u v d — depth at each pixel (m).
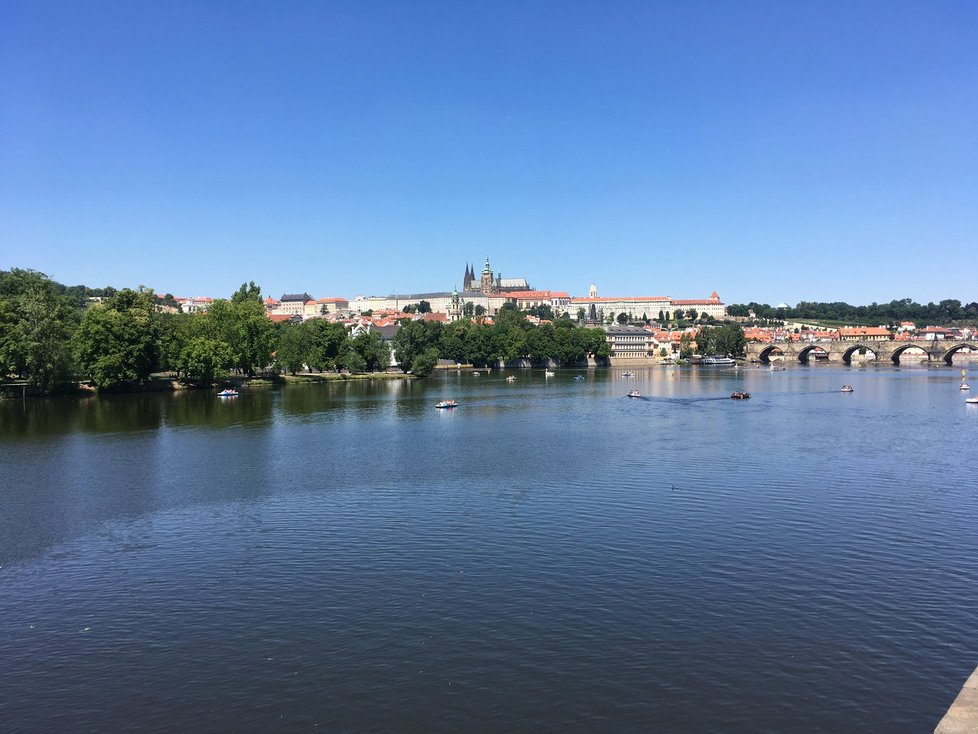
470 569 59.25
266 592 54.97
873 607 51.66
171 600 53.75
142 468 101.75
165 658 45.19
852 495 82.69
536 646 46.06
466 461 105.88
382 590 55.06
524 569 59.09
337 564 60.84
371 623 49.47
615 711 39.22
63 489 88.69
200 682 42.47
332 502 81.50
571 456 109.12
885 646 46.06
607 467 99.88
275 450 116.75
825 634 47.66
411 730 37.81
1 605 53.22
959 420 152.00
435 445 121.38
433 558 61.97
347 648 46.06
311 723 38.53
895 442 120.75
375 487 88.81
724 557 61.69
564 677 42.50
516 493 84.75
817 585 55.56
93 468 101.75
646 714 38.94
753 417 160.25
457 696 40.66
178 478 94.88
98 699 40.94
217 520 74.56
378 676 42.78
